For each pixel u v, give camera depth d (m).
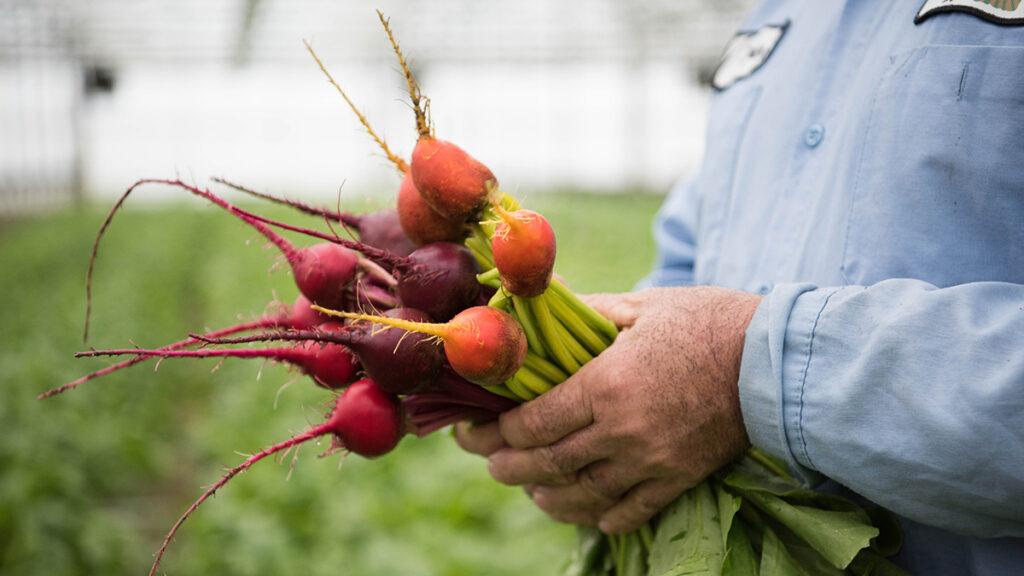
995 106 1.31
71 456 5.55
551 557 4.22
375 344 1.43
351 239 1.61
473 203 1.41
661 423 1.42
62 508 4.58
